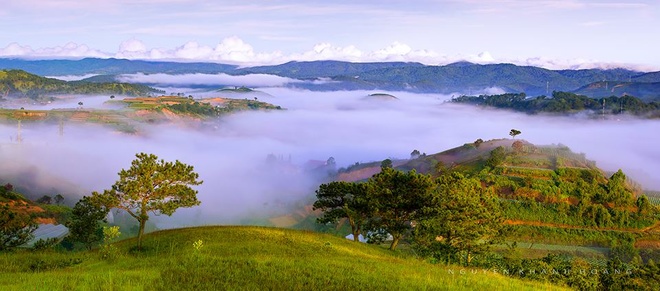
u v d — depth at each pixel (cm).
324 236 5588
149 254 4366
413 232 5706
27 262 3872
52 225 11550
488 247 5559
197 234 5084
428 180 6625
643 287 5219
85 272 3009
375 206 6328
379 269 3422
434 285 2995
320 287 2741
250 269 3066
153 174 4753
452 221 5338
